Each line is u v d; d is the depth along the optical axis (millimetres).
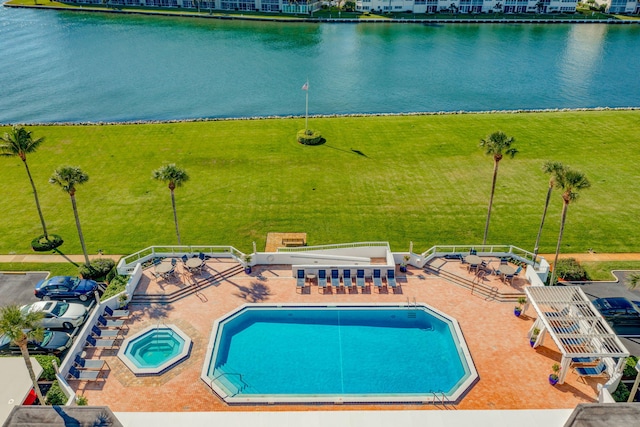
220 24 157625
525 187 54000
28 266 41000
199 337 30062
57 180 36125
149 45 133375
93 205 50562
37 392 24625
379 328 31516
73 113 88312
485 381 26750
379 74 111000
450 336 30453
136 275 34750
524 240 44625
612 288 38438
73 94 98062
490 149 37156
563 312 29500
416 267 37344
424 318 32438
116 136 68625
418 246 43531
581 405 22062
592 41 140625
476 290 34469
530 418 22734
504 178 56125
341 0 190125
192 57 123125
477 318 31703
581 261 41781
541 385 26469
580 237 45219
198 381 26797
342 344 30109
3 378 26562
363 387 26672
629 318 34531
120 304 32594
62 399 25656
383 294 34312
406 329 31406
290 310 32844
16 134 39625
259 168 58594
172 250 42969
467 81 106500
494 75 110688
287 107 90625
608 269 40719
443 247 39906
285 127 72062
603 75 110562
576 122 73062
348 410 25031
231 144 65688
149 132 70125
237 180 55656
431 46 134875
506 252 38688
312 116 78312
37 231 46094
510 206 50188
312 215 48438
